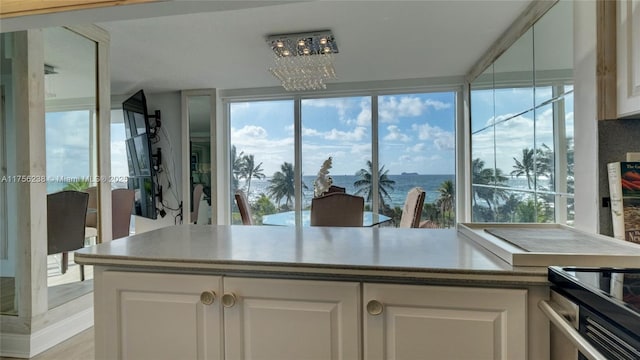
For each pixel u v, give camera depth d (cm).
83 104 265
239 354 106
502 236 127
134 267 114
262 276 106
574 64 157
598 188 139
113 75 420
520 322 92
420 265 99
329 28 286
